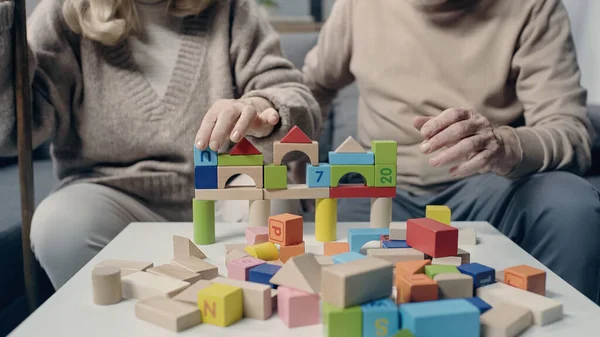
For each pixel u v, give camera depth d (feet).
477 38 4.06
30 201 3.17
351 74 4.85
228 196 2.64
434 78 4.19
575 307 1.91
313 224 3.16
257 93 3.37
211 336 1.66
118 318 1.79
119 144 3.72
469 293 1.86
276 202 3.00
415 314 1.58
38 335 1.66
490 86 4.08
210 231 2.67
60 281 3.21
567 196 3.31
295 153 3.61
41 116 3.53
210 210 2.66
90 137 3.71
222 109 2.68
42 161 5.58
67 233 3.17
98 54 3.65
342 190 2.71
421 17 4.18
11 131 3.39
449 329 1.59
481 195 3.89
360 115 4.79
